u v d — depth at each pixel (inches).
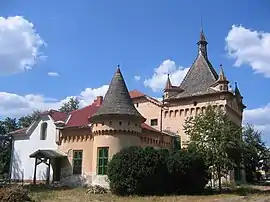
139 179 1203.9
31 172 1715.1
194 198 1112.2
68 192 1268.5
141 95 2048.5
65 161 1569.9
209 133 1368.1
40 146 1704.0
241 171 1923.0
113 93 1483.8
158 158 1242.0
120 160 1232.8
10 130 3011.8
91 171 1477.6
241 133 1450.5
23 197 968.9
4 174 1795.0
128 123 1432.1
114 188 1226.6
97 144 1437.0
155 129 1787.6
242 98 2079.2
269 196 1170.6
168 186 1267.2
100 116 1435.8
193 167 1282.0
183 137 1838.1
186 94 1907.0
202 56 2034.9
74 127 1565.0
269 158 2329.0
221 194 1253.7
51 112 1739.7
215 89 1834.4
